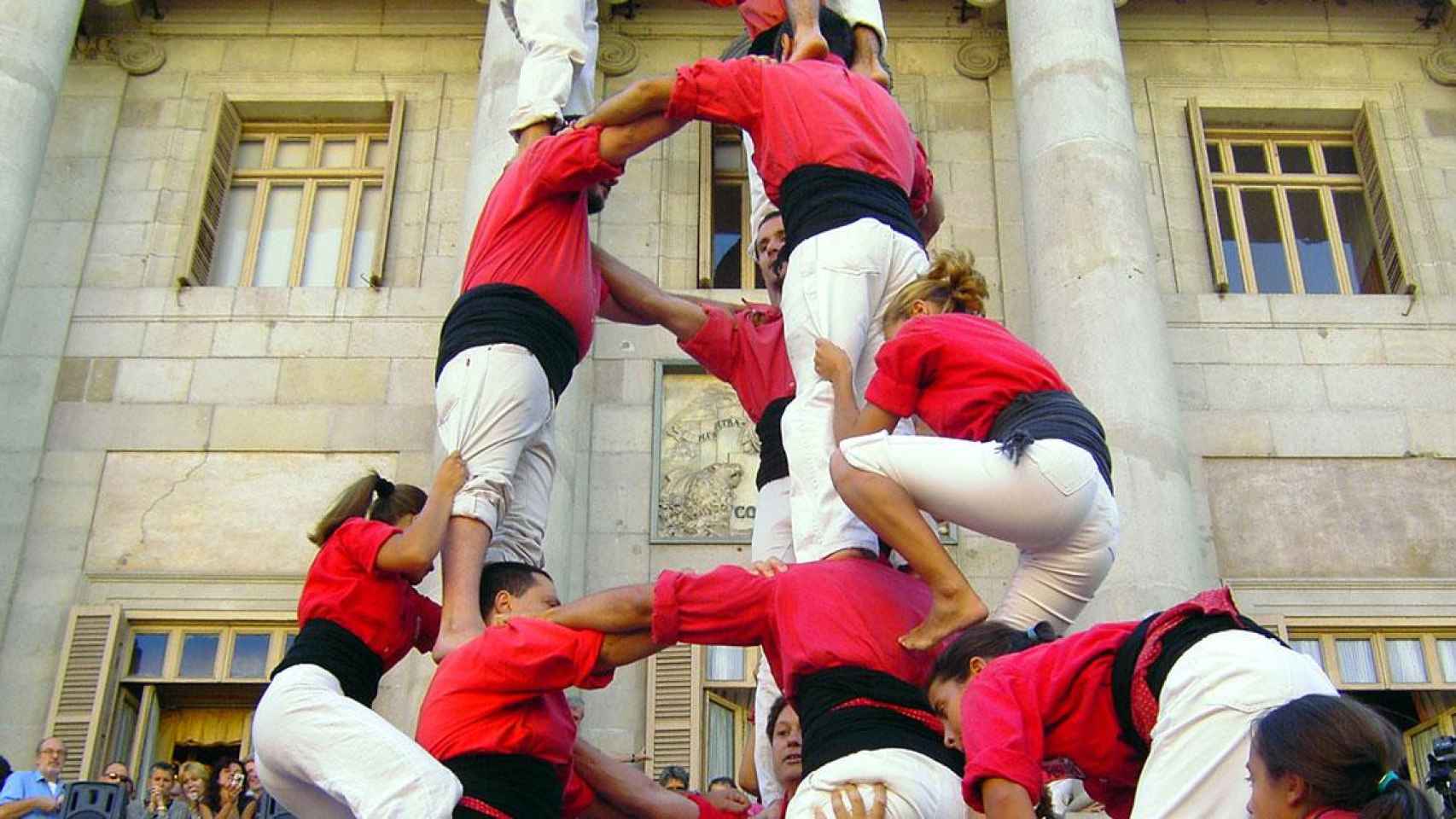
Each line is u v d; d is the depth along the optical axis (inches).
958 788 156.8
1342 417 632.4
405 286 663.1
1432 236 673.6
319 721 168.9
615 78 711.1
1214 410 633.6
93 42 711.7
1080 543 167.3
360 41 721.6
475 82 711.7
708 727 571.5
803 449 186.4
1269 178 703.7
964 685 152.4
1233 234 692.7
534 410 198.8
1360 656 593.6
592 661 167.9
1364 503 616.7
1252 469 623.2
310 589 183.2
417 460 625.0
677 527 612.4
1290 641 595.5
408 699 530.6
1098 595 505.0
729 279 680.4
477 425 194.4
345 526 187.2
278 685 173.3
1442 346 648.4
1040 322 569.0
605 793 203.2
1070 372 548.4
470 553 187.5
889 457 165.0
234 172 706.2
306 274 684.7
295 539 611.5
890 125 203.9
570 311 205.2
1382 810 111.7
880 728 157.6
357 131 717.3
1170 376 557.0
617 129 201.3
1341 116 712.4
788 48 224.8
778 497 228.7
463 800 163.6
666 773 418.0
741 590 167.8
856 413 178.7
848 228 193.3
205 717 615.8
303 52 717.9
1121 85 616.4
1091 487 164.4
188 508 617.0
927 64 712.4
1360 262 695.7
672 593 166.7
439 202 682.8
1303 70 716.7
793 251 196.2
